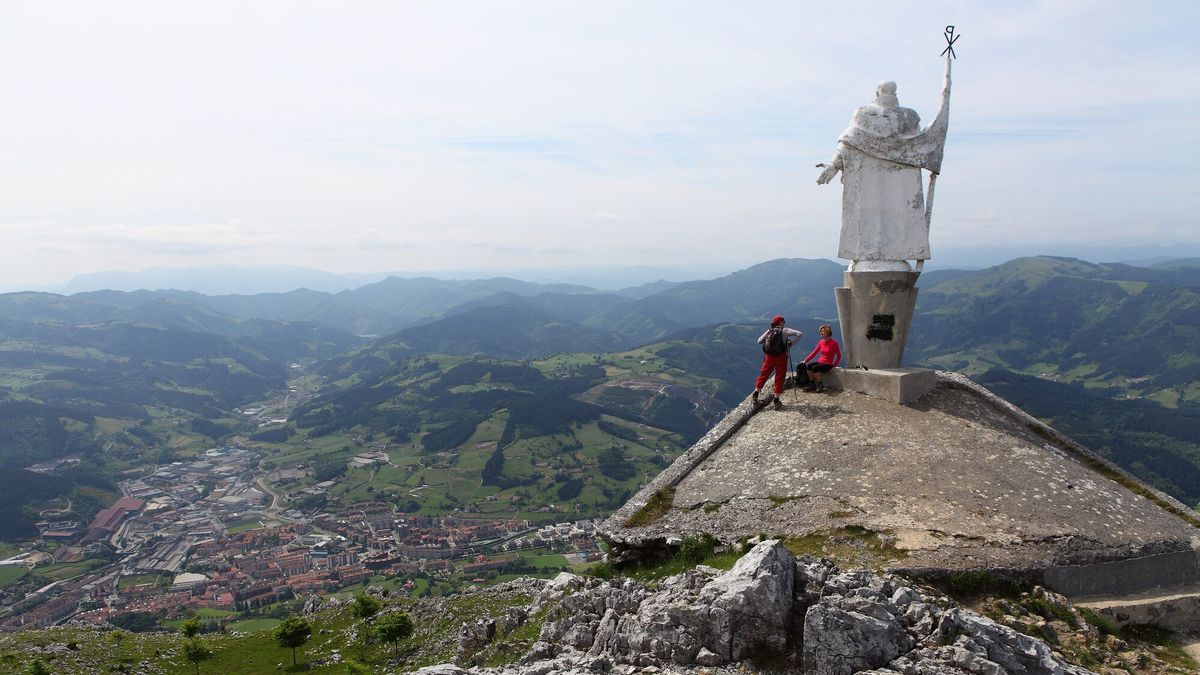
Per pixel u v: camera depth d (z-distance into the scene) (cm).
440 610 4512
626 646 1371
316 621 5347
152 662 4538
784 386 2256
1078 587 1432
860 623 1165
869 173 2108
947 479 1659
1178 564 1515
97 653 4625
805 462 1827
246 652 4769
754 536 1630
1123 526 1559
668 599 1395
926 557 1424
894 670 1120
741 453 1981
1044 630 1288
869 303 2133
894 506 1590
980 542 1462
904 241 2097
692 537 1702
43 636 5191
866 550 1478
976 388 2125
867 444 1833
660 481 1992
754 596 1261
